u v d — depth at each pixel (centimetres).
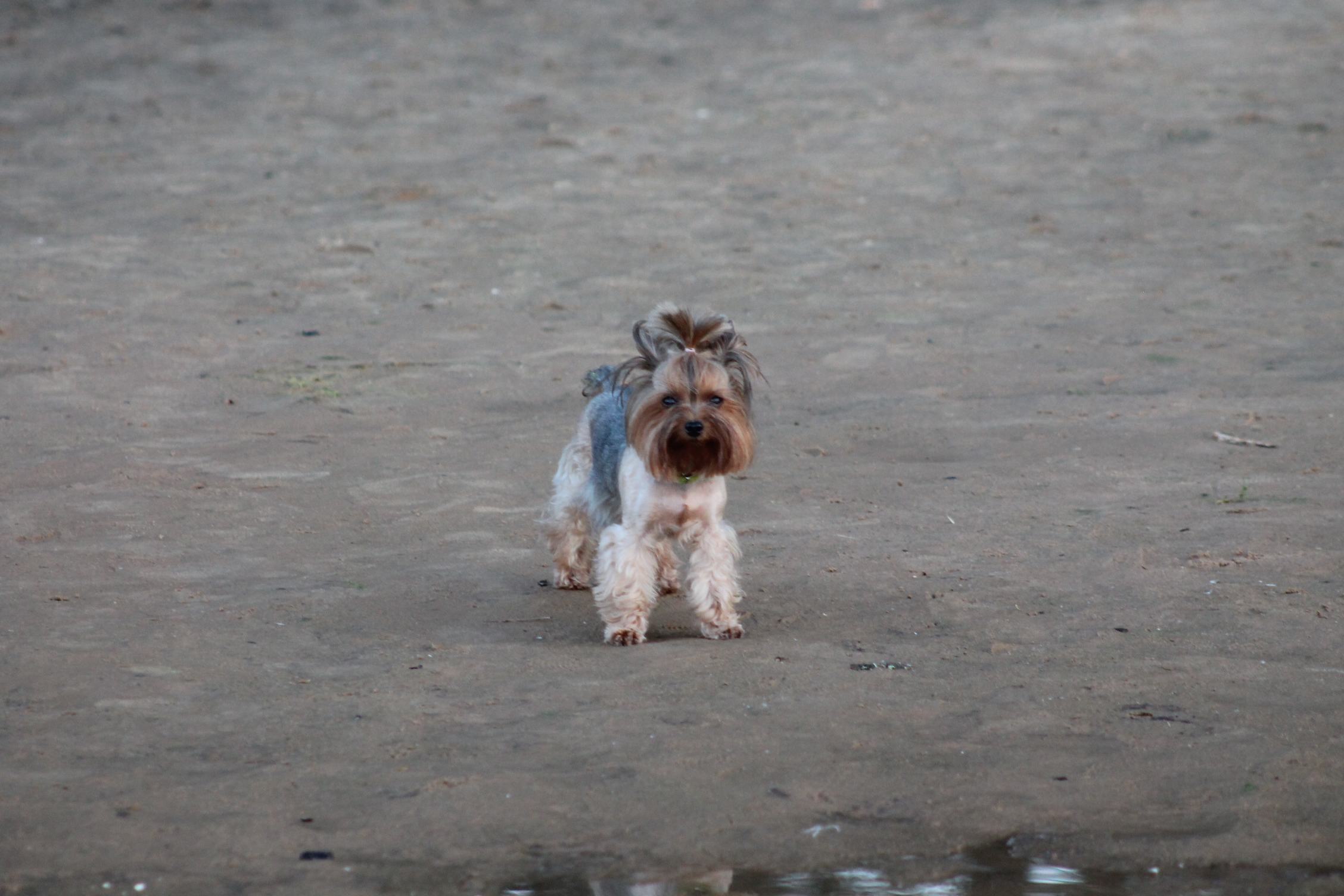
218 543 1147
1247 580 1006
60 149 2997
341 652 916
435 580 1072
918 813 696
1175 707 802
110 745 771
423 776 734
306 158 2905
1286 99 3200
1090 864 654
